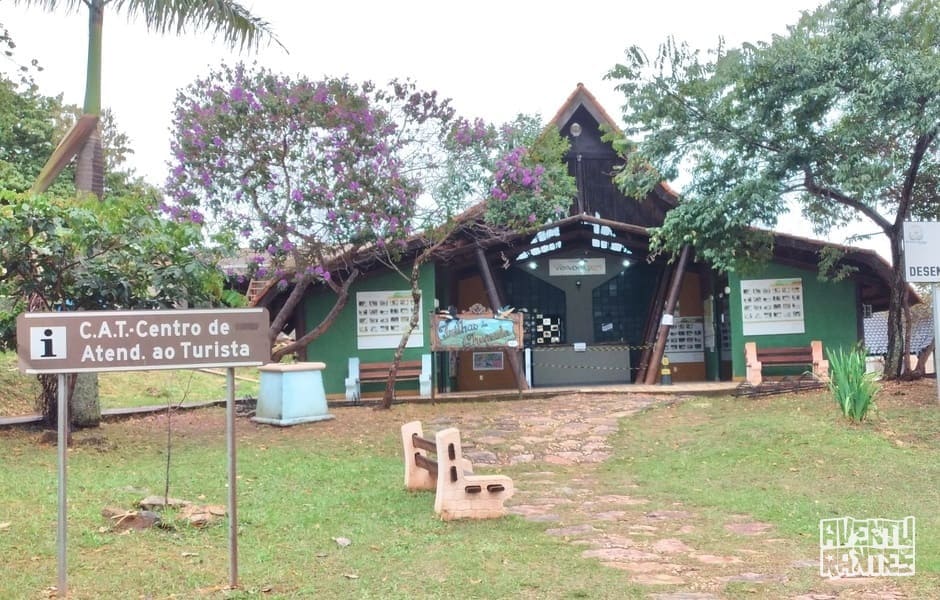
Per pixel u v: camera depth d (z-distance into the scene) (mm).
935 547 6270
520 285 19266
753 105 13516
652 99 14070
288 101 12562
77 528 6297
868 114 12250
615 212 18281
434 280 16578
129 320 4953
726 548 6277
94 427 12039
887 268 15461
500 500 7203
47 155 20016
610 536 6605
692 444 11070
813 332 16984
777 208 13680
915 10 12531
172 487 8133
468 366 18672
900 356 14398
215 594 4914
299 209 12961
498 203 14297
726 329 18000
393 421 13180
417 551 5965
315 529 6605
